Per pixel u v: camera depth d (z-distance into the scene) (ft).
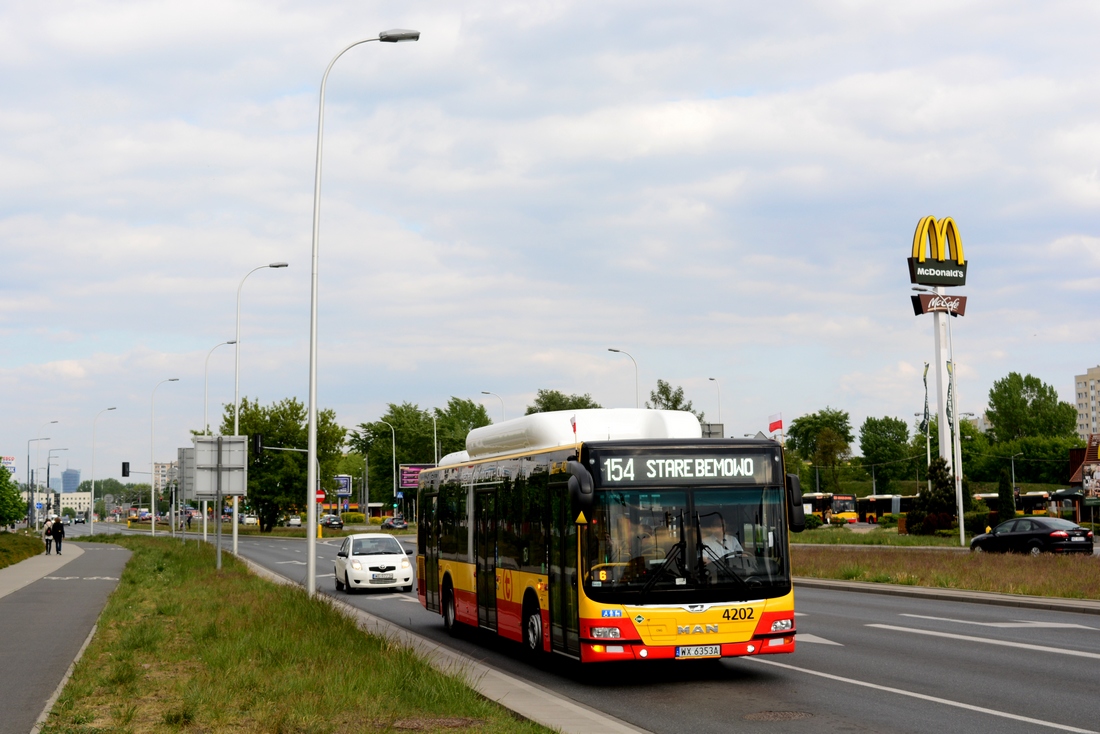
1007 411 474.49
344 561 98.89
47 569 127.54
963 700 36.50
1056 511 241.14
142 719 31.78
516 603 49.80
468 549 59.11
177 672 41.22
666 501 41.14
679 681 42.80
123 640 50.47
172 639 51.96
